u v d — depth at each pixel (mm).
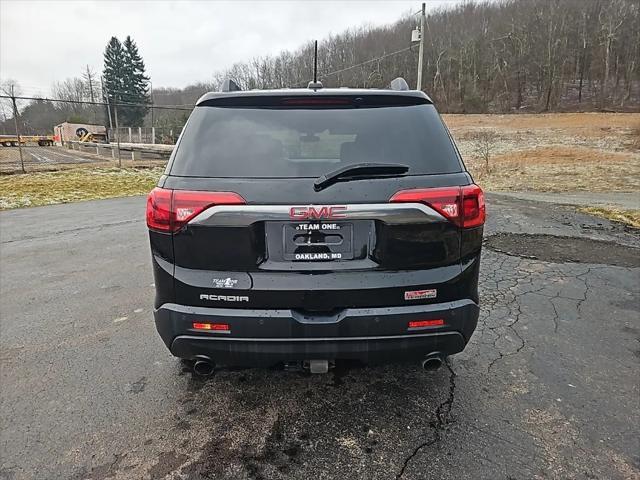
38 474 1894
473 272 2076
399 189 1936
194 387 2578
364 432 2150
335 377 2658
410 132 2104
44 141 48406
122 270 5109
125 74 68562
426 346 2043
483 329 3301
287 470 1907
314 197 1907
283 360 2031
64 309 3877
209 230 1932
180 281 1993
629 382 2562
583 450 2002
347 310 1968
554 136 34906
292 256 1955
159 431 2182
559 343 3062
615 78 72125
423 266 1992
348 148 2064
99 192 13883
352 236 1950
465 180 2027
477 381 2590
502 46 75500
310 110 2164
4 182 15266
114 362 2893
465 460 1945
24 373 2762
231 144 2062
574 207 9156
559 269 4801
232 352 2016
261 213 1901
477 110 66625
